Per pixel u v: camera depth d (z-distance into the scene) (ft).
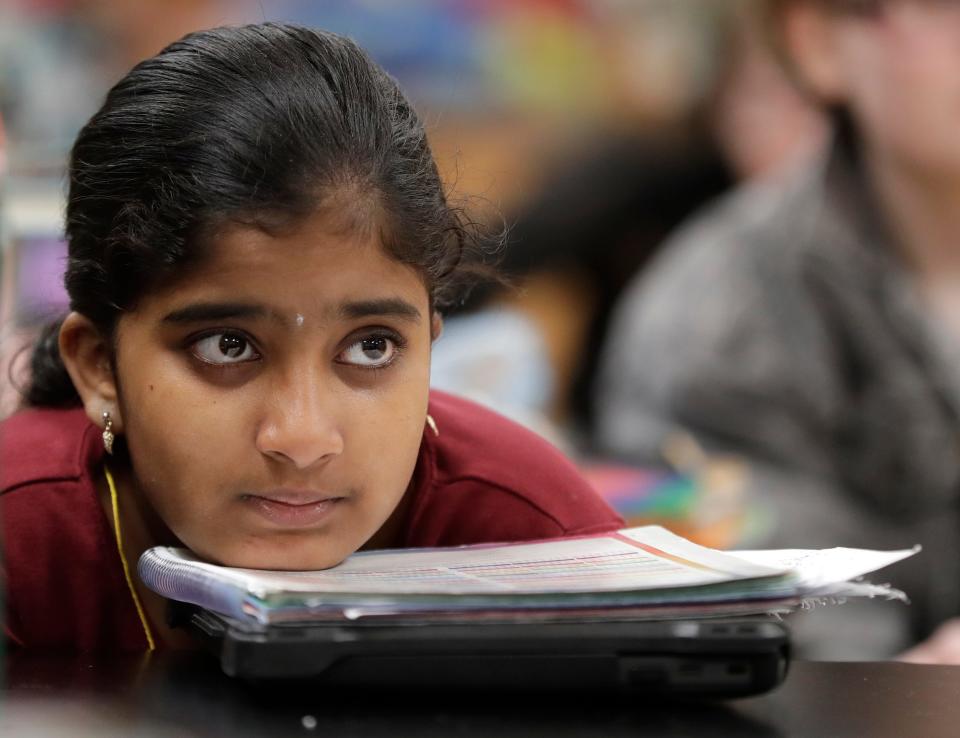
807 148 17.30
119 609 6.68
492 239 7.14
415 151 6.03
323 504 5.70
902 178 15.90
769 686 4.85
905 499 15.71
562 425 18.76
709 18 18.71
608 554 5.89
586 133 19.30
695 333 16.83
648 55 19.27
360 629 4.68
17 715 4.70
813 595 5.03
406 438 5.83
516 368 15.94
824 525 15.39
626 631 4.77
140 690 5.08
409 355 5.82
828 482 15.83
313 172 5.45
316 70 5.86
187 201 5.41
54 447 6.77
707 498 14.35
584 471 14.64
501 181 18.90
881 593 5.05
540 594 4.76
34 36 17.46
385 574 5.43
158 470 5.73
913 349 15.96
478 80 19.06
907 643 14.66
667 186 19.04
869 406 15.92
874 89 16.03
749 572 5.06
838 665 5.83
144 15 18.07
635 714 4.85
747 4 18.11
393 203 5.66
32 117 17.11
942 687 5.38
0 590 5.72
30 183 8.50
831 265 16.24
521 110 19.22
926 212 15.88
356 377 5.67
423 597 4.69
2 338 7.82
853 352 16.08
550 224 19.21
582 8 19.24
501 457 7.45
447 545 7.27
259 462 5.56
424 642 4.68
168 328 5.56
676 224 18.79
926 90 15.65
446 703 4.90
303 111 5.60
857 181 16.26
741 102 18.61
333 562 5.73
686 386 16.63
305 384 5.49
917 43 15.62
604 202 19.17
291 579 5.17
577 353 19.35
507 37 19.10
